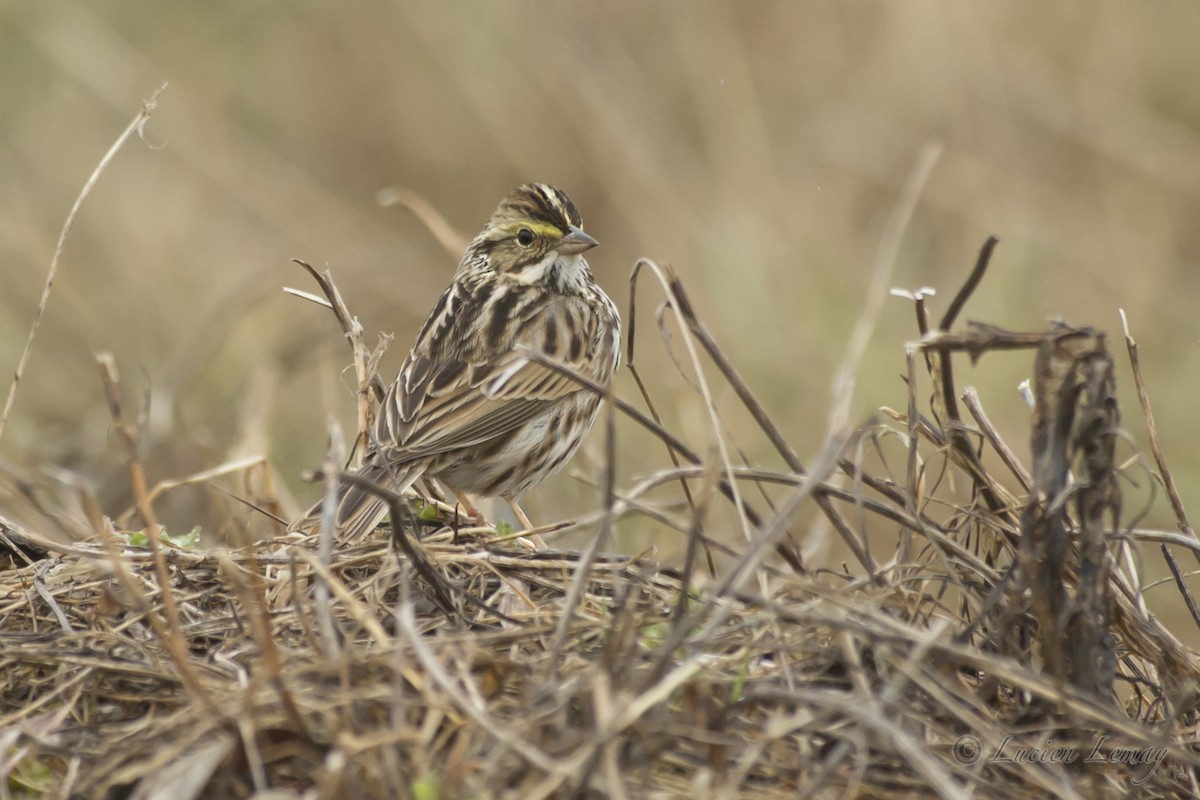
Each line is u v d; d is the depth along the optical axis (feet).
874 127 66.69
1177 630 42.75
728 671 24.02
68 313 59.98
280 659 24.06
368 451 34.32
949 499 41.63
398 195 43.62
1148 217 61.16
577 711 22.61
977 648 26.04
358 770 21.48
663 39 72.02
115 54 68.54
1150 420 28.22
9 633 26.37
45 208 65.82
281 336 55.42
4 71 69.82
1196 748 25.25
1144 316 57.88
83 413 54.70
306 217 65.67
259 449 42.50
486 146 72.64
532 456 37.83
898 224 41.55
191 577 28.12
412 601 27.17
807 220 63.21
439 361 37.76
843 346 54.65
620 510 24.57
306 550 27.32
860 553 27.32
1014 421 52.16
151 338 59.72
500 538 30.58
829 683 24.08
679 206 61.36
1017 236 59.98
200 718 22.54
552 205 40.24
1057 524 24.50
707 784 21.38
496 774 21.36
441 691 22.49
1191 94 66.44
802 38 71.61
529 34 70.28
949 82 66.08
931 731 23.29
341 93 75.10
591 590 27.71
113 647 25.71
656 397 54.39
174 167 68.74
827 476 28.71
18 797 22.62
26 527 38.42
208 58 74.23
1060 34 66.90
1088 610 24.52
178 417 46.50
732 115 65.41
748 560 23.21
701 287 59.77
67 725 23.94
